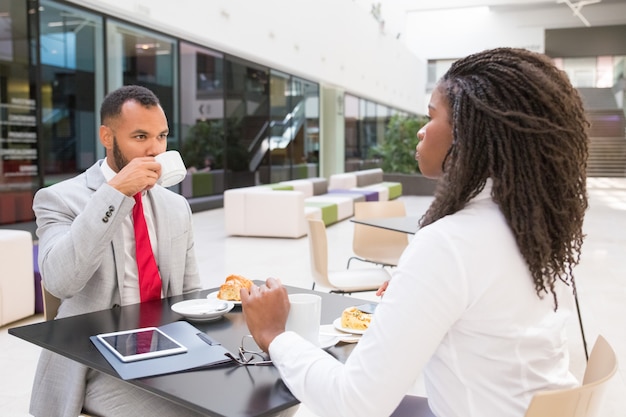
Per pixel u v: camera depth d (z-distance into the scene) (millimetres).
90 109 7949
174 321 1553
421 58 27938
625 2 25547
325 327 1552
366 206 4723
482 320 952
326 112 17078
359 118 19281
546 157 953
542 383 976
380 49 20359
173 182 1630
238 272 5699
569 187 977
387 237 4711
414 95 25984
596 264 6250
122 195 1524
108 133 1716
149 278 1786
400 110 24688
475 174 999
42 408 1621
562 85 993
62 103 7523
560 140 954
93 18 7879
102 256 1648
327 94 16969
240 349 1299
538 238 941
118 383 1541
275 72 13469
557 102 963
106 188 1526
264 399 1074
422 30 27797
